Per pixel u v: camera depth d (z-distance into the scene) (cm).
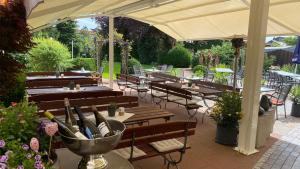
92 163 175
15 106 169
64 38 2066
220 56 1755
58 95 527
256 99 451
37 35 1593
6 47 341
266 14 428
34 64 1209
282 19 627
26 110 162
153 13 817
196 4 651
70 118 203
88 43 1898
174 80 997
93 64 1620
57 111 447
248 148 460
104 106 490
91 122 195
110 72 954
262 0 420
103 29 1927
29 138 155
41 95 505
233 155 454
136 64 1557
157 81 927
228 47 1780
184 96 639
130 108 470
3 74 353
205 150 471
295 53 670
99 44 1595
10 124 149
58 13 571
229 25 772
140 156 314
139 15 872
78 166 176
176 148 341
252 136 461
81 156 185
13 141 136
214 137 541
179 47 1866
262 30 429
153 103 850
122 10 808
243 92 461
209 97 734
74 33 2088
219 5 632
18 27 338
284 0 520
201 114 727
